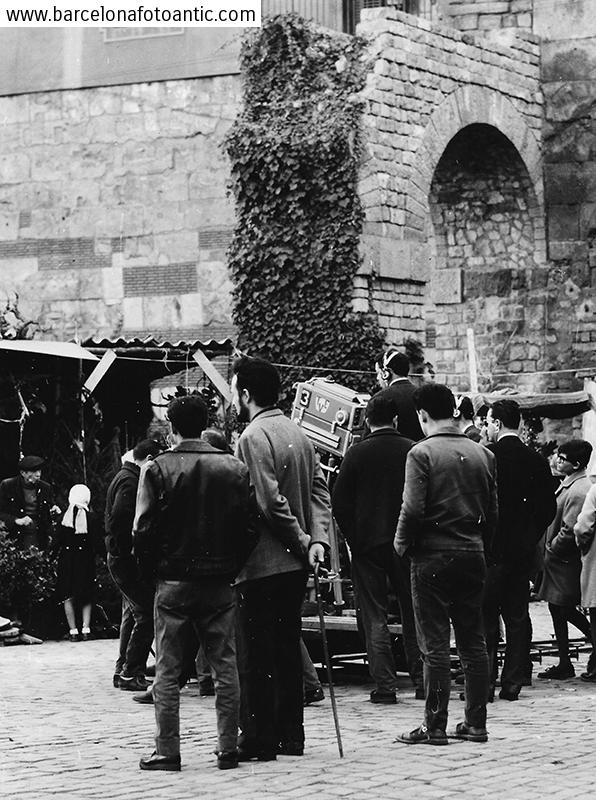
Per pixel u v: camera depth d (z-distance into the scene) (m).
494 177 25.52
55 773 7.83
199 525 7.92
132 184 23.66
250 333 22.03
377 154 21.72
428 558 8.71
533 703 10.79
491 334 25.91
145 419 20.62
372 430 10.66
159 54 23.44
